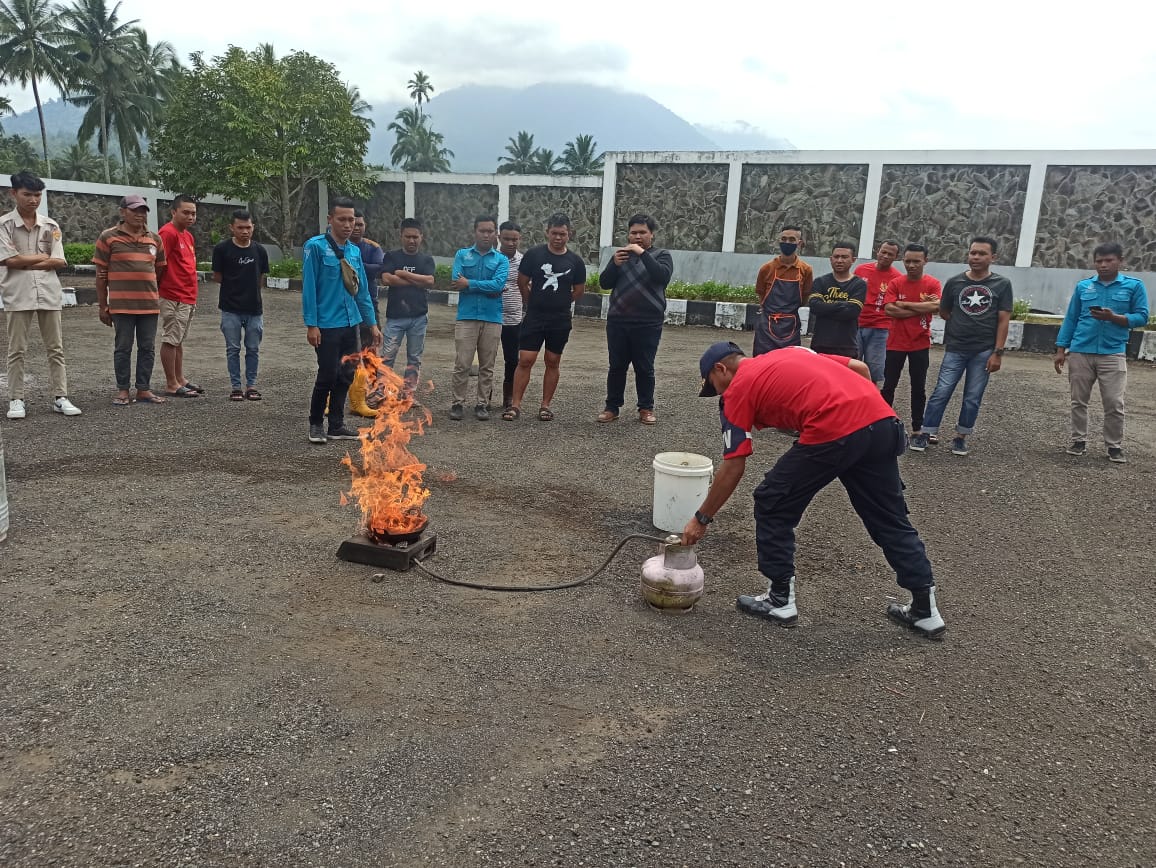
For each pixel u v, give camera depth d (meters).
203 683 3.04
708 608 3.94
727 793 2.57
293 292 20.98
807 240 19.50
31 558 4.11
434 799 2.47
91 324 12.91
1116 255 6.70
